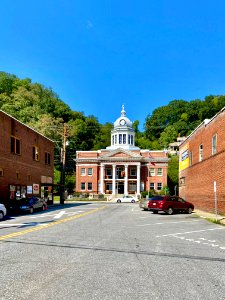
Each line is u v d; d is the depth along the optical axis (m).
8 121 31.27
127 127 89.94
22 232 14.08
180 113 139.38
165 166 80.75
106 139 116.69
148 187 80.44
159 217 25.33
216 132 27.97
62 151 48.72
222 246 11.57
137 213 29.81
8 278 6.79
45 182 42.78
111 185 82.00
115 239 12.54
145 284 6.55
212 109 132.75
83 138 110.88
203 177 32.50
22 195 34.62
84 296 5.70
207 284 6.65
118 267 7.97
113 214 27.75
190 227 17.94
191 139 38.91
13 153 32.44
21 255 9.16
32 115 90.12
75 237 12.84
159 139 136.50
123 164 80.31
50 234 13.59
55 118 100.69
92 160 81.69
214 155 28.53
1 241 11.55
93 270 7.61
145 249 10.53
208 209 30.48
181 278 7.09
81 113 124.38
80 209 34.44
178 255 9.68
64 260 8.60
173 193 86.38
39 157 40.59
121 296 5.74
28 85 112.31
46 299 5.51
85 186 81.44
